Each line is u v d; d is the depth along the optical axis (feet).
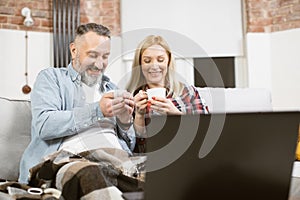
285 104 14.12
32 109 6.20
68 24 13.92
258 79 14.40
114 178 4.66
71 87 6.35
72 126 5.67
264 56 14.49
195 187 2.98
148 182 3.06
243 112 2.97
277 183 3.01
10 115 6.81
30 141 6.85
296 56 14.01
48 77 6.45
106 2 14.66
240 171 2.98
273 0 14.65
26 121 6.91
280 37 14.33
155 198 3.04
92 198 4.30
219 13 14.62
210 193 2.98
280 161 3.00
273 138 2.98
